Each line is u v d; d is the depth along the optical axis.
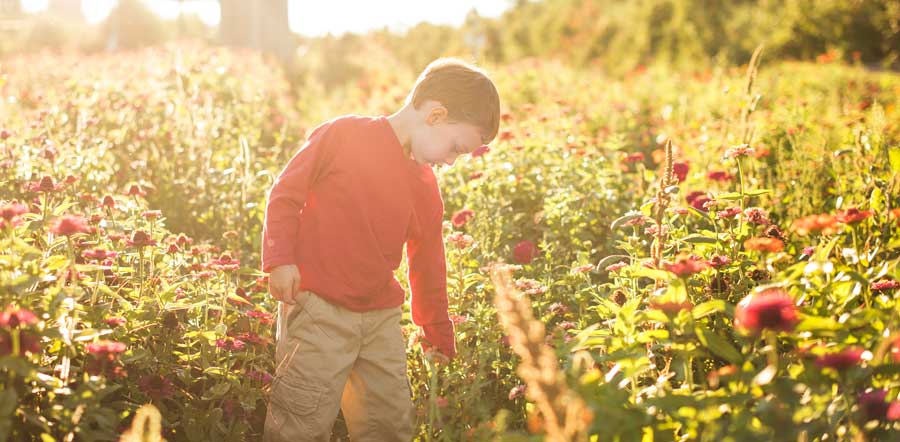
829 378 2.10
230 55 10.98
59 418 2.16
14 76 9.95
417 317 2.93
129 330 2.76
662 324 2.51
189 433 2.71
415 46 26.72
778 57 22.98
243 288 3.47
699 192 3.87
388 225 2.65
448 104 2.62
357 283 2.61
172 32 32.31
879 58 24.09
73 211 3.69
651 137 7.86
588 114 8.88
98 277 2.68
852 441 1.93
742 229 3.14
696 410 2.00
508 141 5.42
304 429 2.59
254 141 6.35
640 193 5.06
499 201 4.72
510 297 1.66
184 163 5.35
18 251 2.37
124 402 2.53
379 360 2.72
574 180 4.88
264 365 3.14
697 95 10.49
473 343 3.28
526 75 11.84
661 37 24.28
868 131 4.68
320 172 2.66
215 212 4.94
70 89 7.27
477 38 29.70
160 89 6.74
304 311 2.59
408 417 2.76
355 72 16.59
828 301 2.49
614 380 2.29
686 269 2.15
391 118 2.71
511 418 2.83
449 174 5.21
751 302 1.97
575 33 28.23
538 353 1.62
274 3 17.66
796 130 5.80
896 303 2.32
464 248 3.50
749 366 2.10
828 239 3.38
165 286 2.98
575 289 3.44
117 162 5.35
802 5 23.83
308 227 2.64
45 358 2.51
